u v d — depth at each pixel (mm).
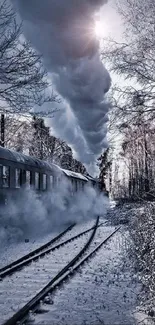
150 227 9367
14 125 25812
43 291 6789
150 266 7551
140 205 12953
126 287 7660
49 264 9805
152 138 9203
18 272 8805
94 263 10000
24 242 14078
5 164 15016
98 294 7086
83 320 5652
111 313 6082
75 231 18312
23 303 6324
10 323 5230
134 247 10422
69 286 7578
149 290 6773
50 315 5805
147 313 6105
